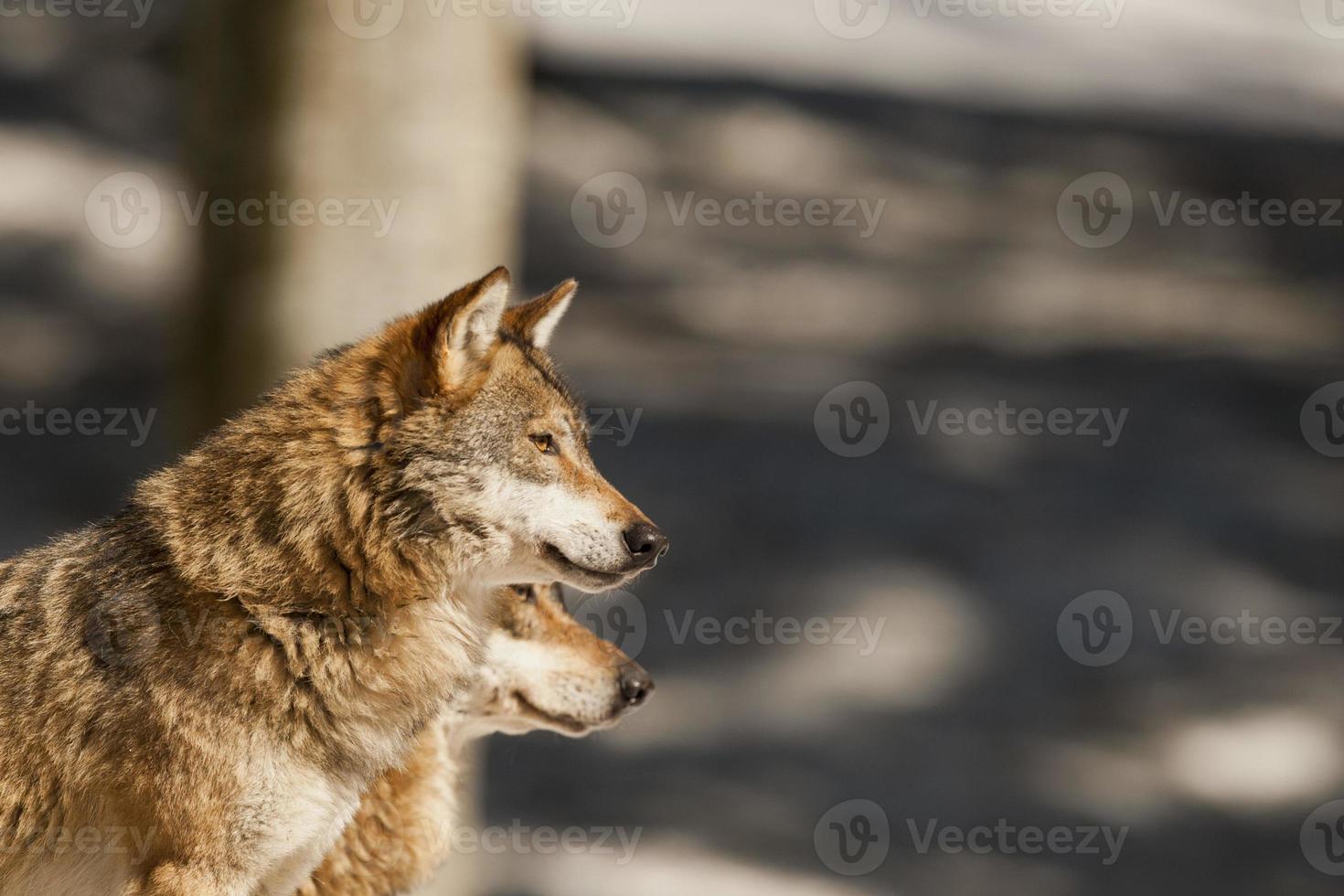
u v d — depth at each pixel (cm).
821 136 11612
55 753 1680
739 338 8338
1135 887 4225
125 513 1809
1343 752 5025
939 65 14125
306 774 1745
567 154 10288
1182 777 4806
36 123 8681
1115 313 9275
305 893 2030
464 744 2291
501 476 1814
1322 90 15775
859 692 5178
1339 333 9100
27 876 1714
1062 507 6562
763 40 13862
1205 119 13762
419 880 2117
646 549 1855
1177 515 6606
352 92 2397
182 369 2517
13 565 1819
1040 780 4744
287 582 1728
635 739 4881
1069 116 13188
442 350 1783
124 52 9806
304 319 2438
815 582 5797
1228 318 9262
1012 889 4150
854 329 8544
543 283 8594
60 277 7431
